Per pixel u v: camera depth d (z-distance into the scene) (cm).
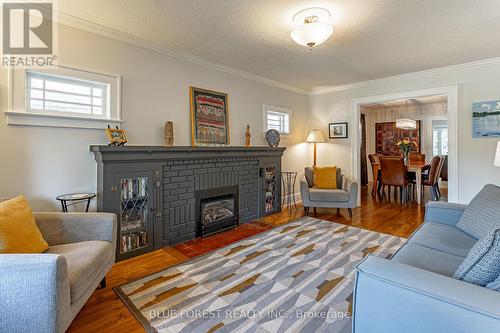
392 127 782
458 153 385
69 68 243
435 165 506
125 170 259
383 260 113
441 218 225
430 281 95
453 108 387
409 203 513
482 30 268
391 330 96
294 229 349
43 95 235
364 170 791
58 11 230
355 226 360
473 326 80
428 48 316
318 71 408
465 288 90
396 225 363
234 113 403
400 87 436
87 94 259
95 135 262
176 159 302
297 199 526
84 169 255
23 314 118
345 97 503
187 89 341
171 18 243
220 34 276
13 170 218
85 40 253
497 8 225
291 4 220
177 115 330
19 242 154
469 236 188
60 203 240
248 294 194
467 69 375
